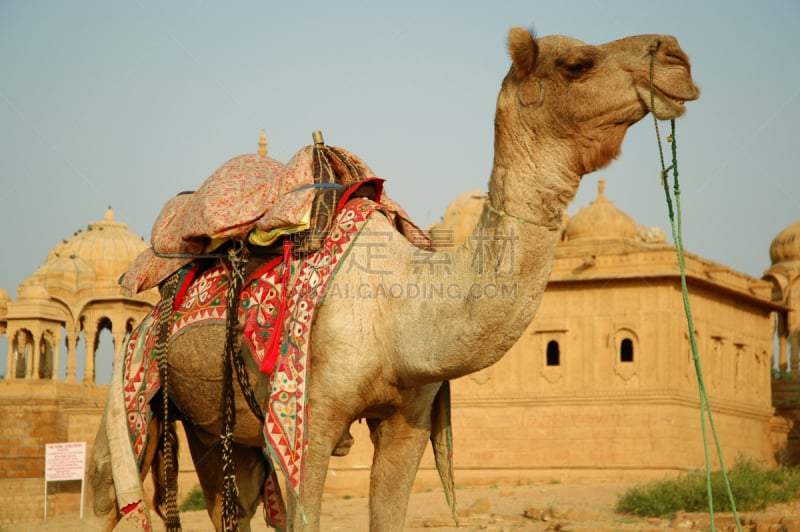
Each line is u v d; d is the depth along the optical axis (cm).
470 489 2611
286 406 580
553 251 555
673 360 2931
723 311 3297
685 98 525
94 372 3553
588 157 538
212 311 648
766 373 3612
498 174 555
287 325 596
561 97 535
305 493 584
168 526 669
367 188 653
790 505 1722
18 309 3497
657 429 2895
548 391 3030
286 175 647
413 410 621
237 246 649
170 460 670
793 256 4384
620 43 538
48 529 1908
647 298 2981
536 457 2986
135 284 712
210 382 651
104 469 693
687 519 1547
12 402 3344
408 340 583
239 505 693
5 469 3309
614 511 1800
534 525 1612
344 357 589
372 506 634
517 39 534
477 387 3102
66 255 3681
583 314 3044
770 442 3572
